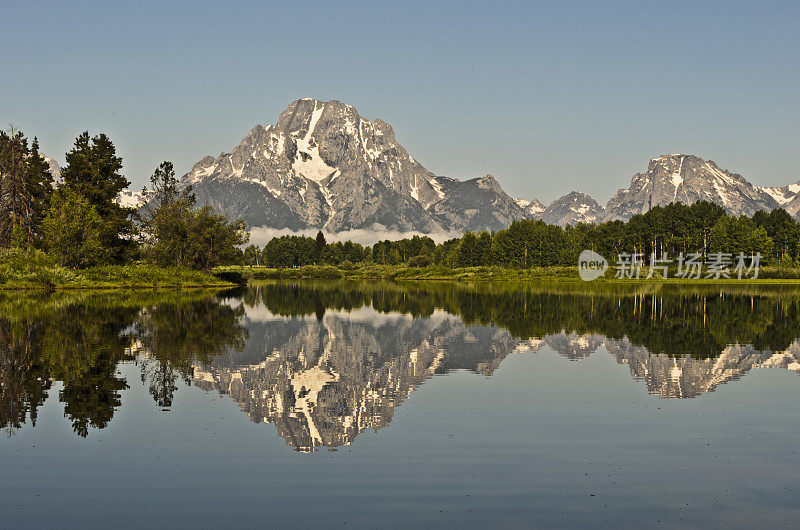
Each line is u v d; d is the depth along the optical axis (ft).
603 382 90.38
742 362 106.01
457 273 613.52
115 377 92.38
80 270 332.60
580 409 75.25
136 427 67.56
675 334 142.51
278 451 60.23
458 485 52.11
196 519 46.03
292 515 46.68
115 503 48.65
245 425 68.59
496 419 71.10
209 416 72.02
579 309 213.25
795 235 606.96
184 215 407.03
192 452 59.93
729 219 581.12
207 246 406.41
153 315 182.70
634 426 68.23
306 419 71.10
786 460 57.88
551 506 48.16
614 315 188.65
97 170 364.38
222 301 253.44
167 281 362.33
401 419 71.20
